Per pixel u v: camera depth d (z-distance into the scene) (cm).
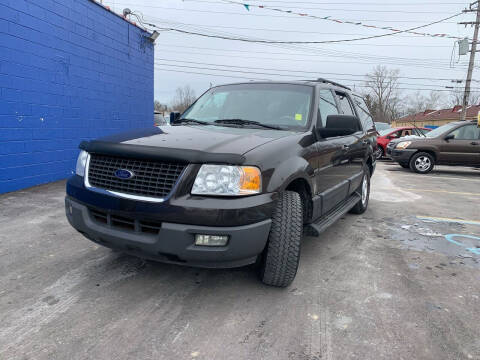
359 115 511
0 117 561
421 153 1103
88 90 771
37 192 593
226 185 222
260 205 230
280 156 257
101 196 246
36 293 262
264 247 251
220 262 231
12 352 196
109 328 221
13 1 568
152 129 310
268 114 346
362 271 320
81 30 737
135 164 240
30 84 614
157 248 228
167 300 257
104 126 838
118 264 316
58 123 688
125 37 905
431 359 200
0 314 233
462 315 248
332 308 252
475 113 3534
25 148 614
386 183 881
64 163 712
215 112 371
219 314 240
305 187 297
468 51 2423
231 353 200
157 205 224
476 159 1077
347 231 446
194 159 224
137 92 980
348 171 428
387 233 442
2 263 313
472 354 205
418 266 337
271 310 247
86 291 267
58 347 201
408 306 259
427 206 613
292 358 198
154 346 204
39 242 366
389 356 201
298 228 259
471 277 315
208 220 218
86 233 264
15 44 577
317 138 324
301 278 301
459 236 437
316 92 362
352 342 213
